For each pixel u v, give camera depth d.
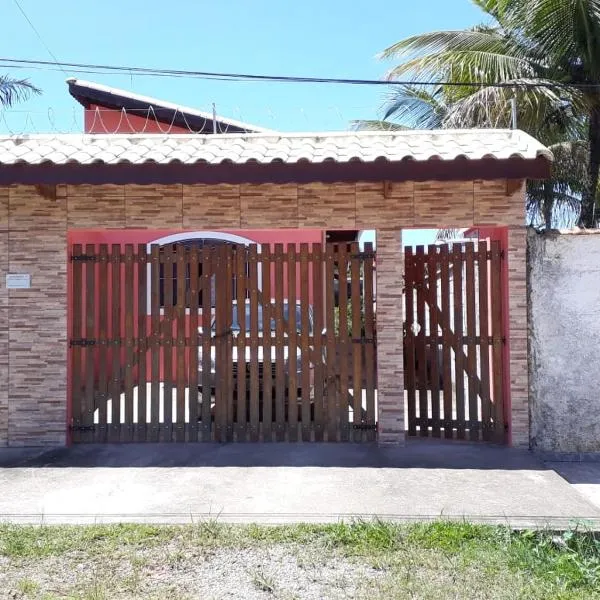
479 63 10.29
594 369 6.75
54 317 6.93
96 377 7.29
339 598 3.56
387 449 6.71
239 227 6.95
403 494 5.26
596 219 11.77
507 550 4.16
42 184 6.42
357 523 4.56
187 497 5.20
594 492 5.52
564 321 6.77
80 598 3.54
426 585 3.70
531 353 6.79
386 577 3.83
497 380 6.96
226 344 7.09
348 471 5.93
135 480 5.68
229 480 5.66
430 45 11.15
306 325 7.06
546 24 9.78
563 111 10.66
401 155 6.42
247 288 7.78
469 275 7.11
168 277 7.09
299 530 4.46
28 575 3.85
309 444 6.93
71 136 7.52
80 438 7.04
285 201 6.93
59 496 5.25
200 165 6.34
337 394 7.05
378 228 6.89
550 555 4.18
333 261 7.07
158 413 7.06
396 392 6.86
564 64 10.10
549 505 4.98
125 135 7.54
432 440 7.12
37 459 6.41
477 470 5.95
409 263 7.46
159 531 4.47
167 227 6.95
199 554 4.12
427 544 4.24
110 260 7.10
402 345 6.93
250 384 7.11
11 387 6.92
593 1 9.34
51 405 6.91
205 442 7.04
